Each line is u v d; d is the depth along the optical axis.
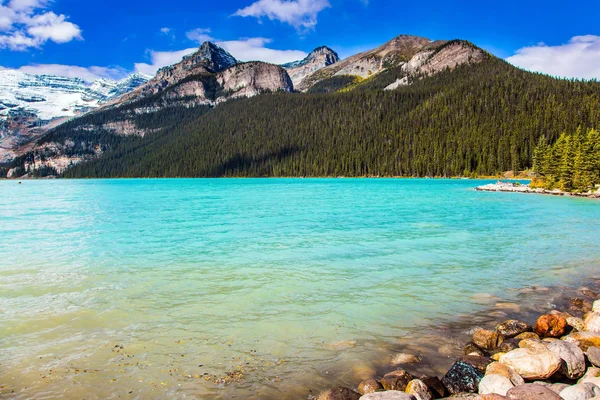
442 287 12.29
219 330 9.09
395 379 6.53
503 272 14.02
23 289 12.27
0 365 7.38
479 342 8.23
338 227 24.50
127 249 18.41
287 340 8.54
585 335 8.15
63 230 24.53
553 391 5.71
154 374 7.05
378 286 12.39
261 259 16.11
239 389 6.56
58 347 8.17
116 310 10.38
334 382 6.82
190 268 14.75
